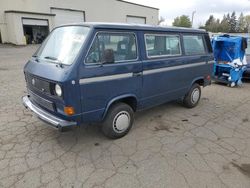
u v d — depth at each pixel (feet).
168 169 10.50
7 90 22.91
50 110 11.44
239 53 26.55
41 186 9.29
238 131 14.64
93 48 10.87
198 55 17.60
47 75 10.73
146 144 12.73
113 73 11.60
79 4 98.02
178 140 13.28
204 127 15.15
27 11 81.87
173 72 15.48
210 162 11.10
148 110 18.17
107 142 12.88
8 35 79.41
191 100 18.51
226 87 27.12
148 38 13.44
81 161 11.02
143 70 13.20
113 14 114.01
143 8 128.57
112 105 12.61
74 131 14.11
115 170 10.38
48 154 11.55
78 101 10.52
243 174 10.22
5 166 10.50
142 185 9.43
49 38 13.74
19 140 12.84
